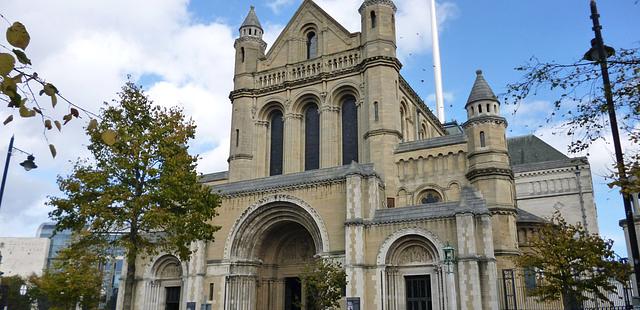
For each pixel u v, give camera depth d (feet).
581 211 244.22
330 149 178.81
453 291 124.06
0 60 21.45
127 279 108.58
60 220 109.29
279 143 193.16
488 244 127.54
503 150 158.20
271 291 160.86
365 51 179.93
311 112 192.13
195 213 113.60
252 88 196.65
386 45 177.06
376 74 174.09
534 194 260.83
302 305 135.74
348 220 137.49
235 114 194.70
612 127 58.03
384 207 151.12
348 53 185.06
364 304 131.34
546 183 260.62
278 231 161.89
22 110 23.02
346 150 181.37
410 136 196.44
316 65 189.57
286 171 183.01
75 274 146.92
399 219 135.64
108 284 243.19
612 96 56.13
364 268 134.31
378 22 179.93
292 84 190.80
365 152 169.89
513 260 135.44
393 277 133.80
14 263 500.33
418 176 163.73
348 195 140.56
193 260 155.43
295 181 151.94
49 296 158.81
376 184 145.28
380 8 181.37
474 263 124.26
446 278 126.62
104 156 110.93
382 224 136.98
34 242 510.58
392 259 135.33
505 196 153.38
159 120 117.08
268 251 163.53
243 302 151.84
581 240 117.29
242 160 187.11
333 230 142.00
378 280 132.87
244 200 157.79
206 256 156.97
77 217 108.78
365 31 182.09
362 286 132.16
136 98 115.55
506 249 147.54
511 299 137.80
